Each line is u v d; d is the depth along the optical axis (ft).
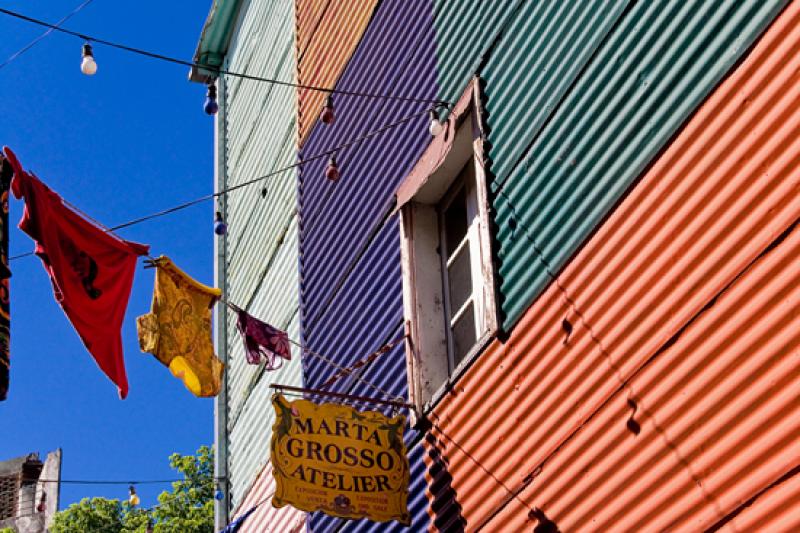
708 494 18.45
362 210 33.94
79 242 23.20
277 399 24.75
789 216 18.15
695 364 19.34
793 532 16.85
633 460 20.25
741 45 19.85
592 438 21.42
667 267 20.48
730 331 18.78
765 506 17.39
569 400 22.34
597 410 21.45
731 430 18.34
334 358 33.78
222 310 47.93
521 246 24.91
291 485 23.88
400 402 27.55
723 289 19.11
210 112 27.68
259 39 49.65
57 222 22.89
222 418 45.70
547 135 24.82
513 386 24.23
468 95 28.27
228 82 54.39
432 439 27.02
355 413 25.41
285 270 40.14
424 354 28.71
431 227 30.60
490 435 24.75
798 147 18.25
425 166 29.99
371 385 27.91
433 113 28.37
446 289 29.66
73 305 22.39
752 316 18.40
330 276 35.45
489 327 25.32
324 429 24.88
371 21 36.29
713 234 19.58
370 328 31.76
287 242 40.47
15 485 93.97
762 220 18.65
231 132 52.34
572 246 23.21
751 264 18.66
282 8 46.73
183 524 73.97
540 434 22.99
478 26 28.91
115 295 23.52
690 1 21.33
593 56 23.86
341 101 37.37
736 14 20.16
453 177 29.89
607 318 21.74
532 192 24.89
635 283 21.20
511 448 23.85
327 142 37.96
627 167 22.09
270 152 44.75
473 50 28.86
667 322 20.20
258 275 43.70
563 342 22.86
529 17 26.63
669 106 21.30
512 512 23.27
